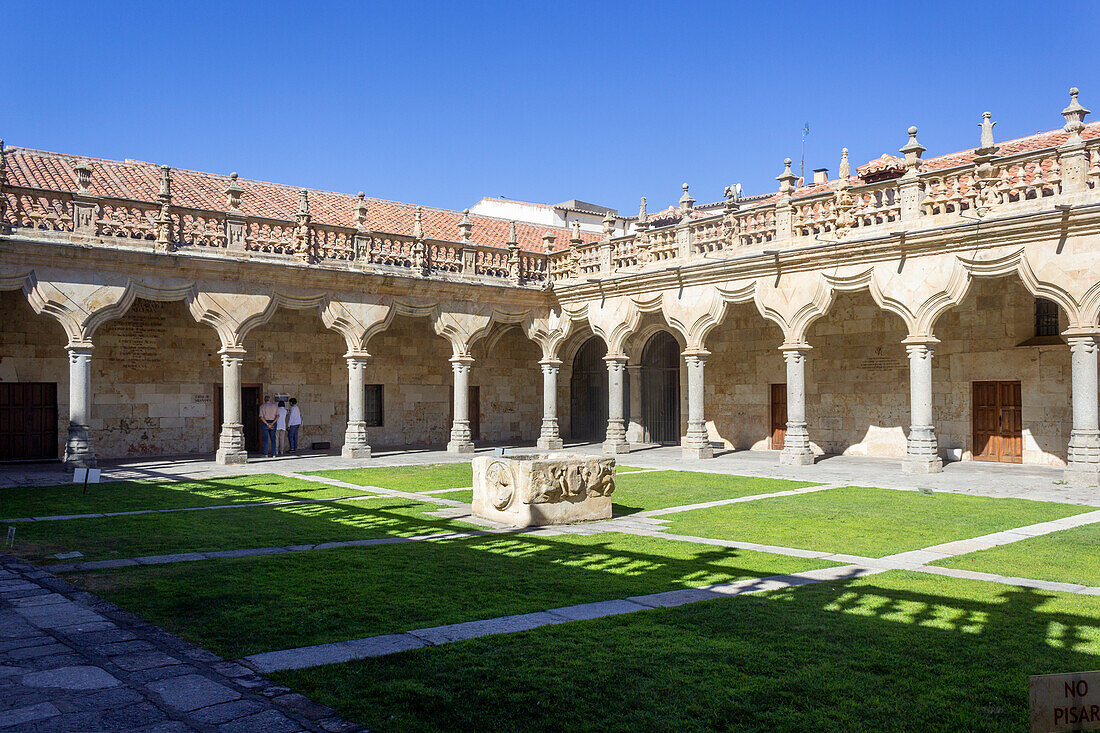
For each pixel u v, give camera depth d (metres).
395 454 28.78
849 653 6.77
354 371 27.31
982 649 6.85
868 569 10.12
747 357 30.84
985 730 5.26
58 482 19.91
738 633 7.33
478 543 12.01
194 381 28.31
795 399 24.38
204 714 5.42
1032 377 23.78
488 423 35.53
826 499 16.83
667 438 33.41
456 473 22.25
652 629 7.44
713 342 31.91
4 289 21.36
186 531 12.95
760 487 18.97
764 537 12.50
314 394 30.88
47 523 13.70
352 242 27.27
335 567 10.18
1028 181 20.42
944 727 5.31
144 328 27.34
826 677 6.21
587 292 30.02
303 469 23.25
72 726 5.19
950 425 25.56
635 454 28.48
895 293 22.16
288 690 5.88
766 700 5.77
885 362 27.05
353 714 5.46
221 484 19.66
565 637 7.20
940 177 21.48
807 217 24.34
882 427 27.11
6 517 14.45
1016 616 7.88
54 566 10.20
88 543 11.83
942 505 15.85
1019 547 11.55
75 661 6.48
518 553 11.20
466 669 6.36
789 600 8.51
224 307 24.77
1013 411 24.42
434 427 34.00
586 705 5.68
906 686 6.02
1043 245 19.56
